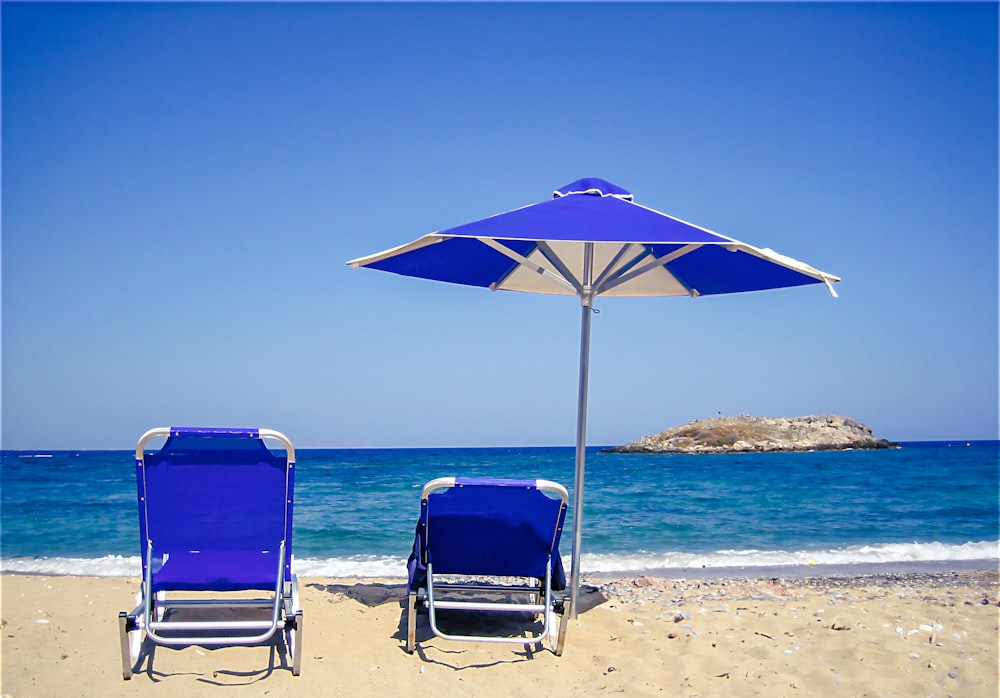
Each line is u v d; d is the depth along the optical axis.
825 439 59.25
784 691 3.71
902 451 57.91
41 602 5.08
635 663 4.11
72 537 11.82
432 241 4.27
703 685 3.79
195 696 3.50
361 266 4.78
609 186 4.80
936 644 4.42
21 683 3.59
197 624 3.73
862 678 3.86
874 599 5.86
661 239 3.77
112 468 26.42
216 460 3.90
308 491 18.38
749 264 5.18
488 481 3.94
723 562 9.55
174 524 3.87
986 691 3.69
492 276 5.91
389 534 11.90
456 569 4.35
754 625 4.85
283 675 3.79
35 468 26.48
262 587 3.86
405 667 3.99
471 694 3.67
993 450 61.94
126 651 3.67
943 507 16.48
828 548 10.91
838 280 4.26
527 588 4.71
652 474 27.02
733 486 21.97
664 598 5.89
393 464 31.31
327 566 9.11
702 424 59.97
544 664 4.10
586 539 11.80
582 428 5.02
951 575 8.11
